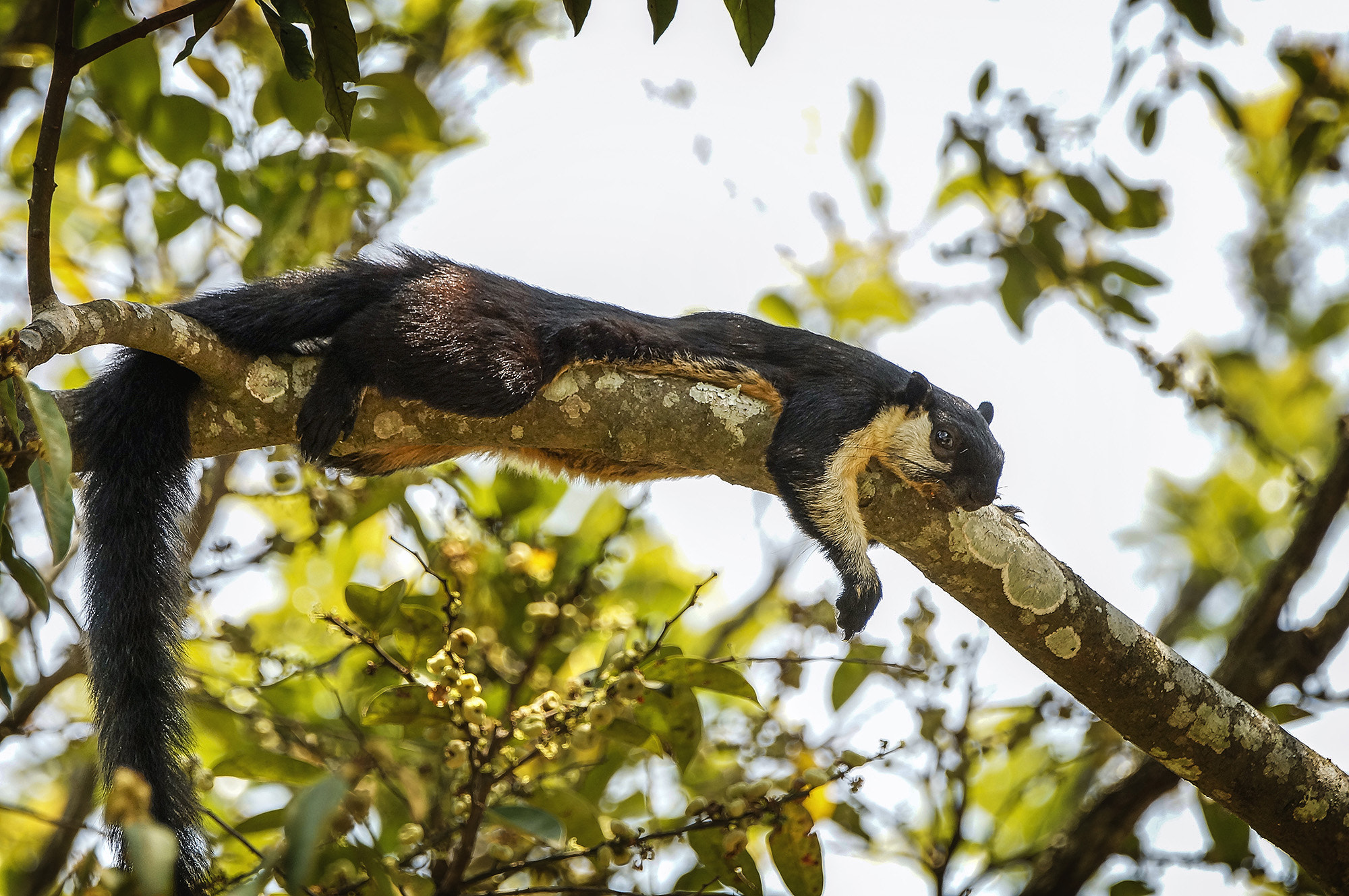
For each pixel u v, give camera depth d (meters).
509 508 11.15
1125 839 11.43
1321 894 10.23
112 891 5.96
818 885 7.82
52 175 6.72
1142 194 12.46
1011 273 12.79
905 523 9.41
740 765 10.40
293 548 10.36
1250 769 8.83
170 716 7.65
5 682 8.15
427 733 8.27
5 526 7.10
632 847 7.71
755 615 13.50
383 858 7.89
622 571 12.84
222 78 12.23
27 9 11.78
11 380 6.16
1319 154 14.59
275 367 8.31
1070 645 8.65
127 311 7.16
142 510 8.02
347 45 7.75
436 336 8.62
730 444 9.23
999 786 13.45
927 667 9.94
